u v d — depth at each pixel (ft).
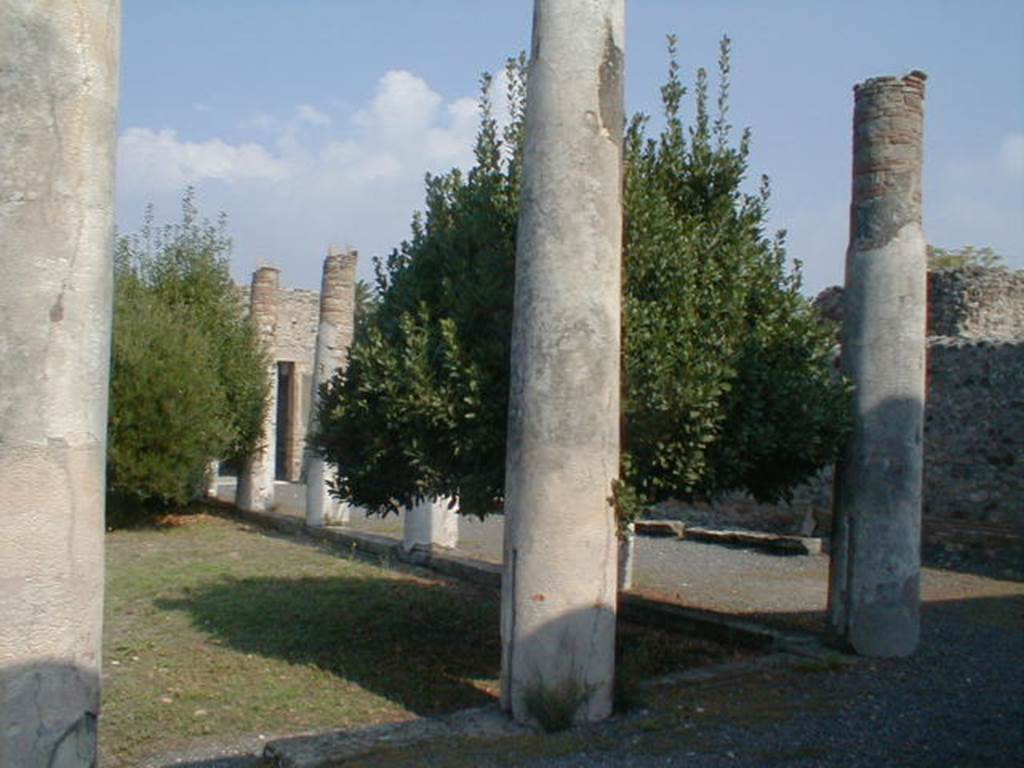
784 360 25.59
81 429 14.92
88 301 15.07
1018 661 26.08
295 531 56.08
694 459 22.85
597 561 19.80
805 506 54.75
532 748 17.99
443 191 27.45
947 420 49.01
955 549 46.75
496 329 23.94
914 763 17.60
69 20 15.07
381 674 25.44
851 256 27.12
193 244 66.18
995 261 100.63
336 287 60.44
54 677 14.42
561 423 19.70
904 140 26.55
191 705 22.65
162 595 35.83
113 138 15.67
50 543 14.48
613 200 20.48
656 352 22.52
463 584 39.55
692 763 17.26
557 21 20.43
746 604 35.96
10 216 14.43
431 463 24.14
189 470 56.65
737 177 26.16
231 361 62.90
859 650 25.90
